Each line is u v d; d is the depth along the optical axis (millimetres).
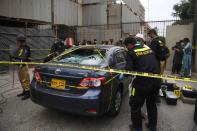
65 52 4273
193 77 8258
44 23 11766
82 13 17906
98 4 17109
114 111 3857
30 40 10375
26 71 4992
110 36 14977
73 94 3232
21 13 10742
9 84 6293
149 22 10945
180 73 8891
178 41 10117
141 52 3160
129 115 4102
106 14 17656
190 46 8281
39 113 4059
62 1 14758
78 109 3180
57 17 14227
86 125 3607
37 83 3670
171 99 4809
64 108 3281
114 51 4348
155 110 3404
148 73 3084
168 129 3568
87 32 15094
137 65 3139
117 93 4031
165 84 5527
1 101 4707
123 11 18047
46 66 3613
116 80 3809
